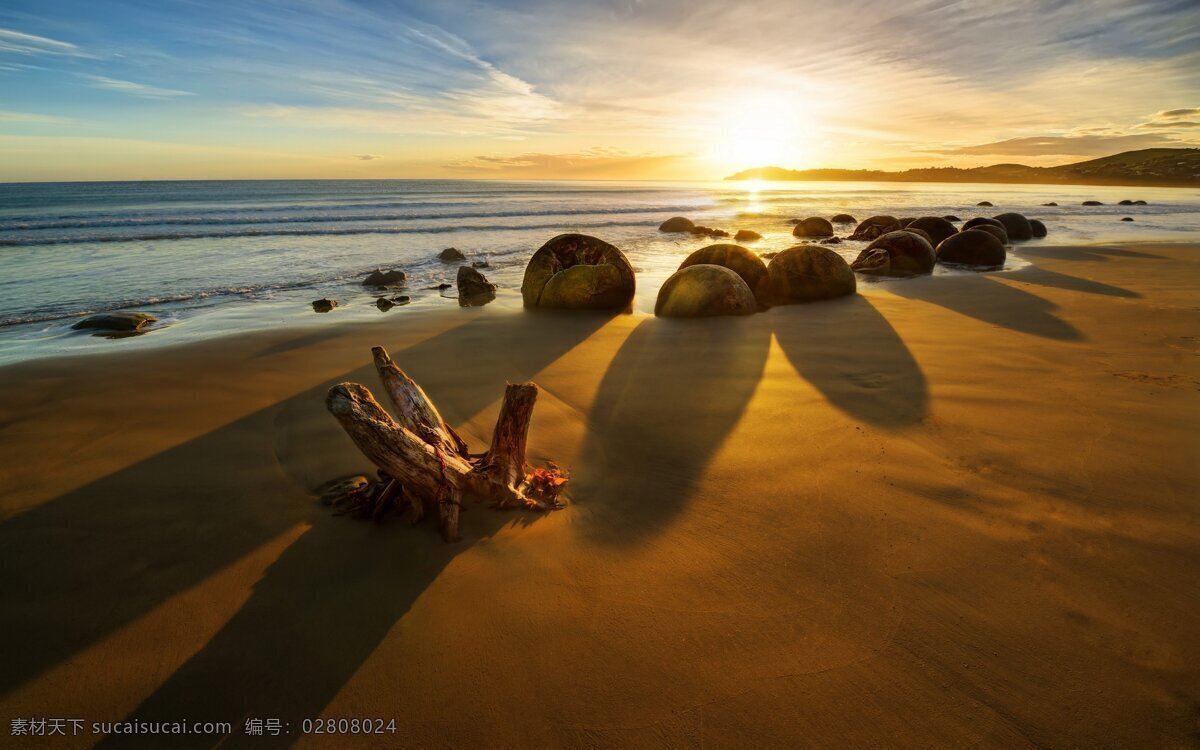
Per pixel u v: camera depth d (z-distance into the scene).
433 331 7.82
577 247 9.77
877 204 43.19
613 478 3.60
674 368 6.02
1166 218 29.05
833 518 3.12
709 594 2.54
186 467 3.73
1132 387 5.07
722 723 1.94
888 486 3.45
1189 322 7.54
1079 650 2.19
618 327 8.08
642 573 2.68
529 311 9.27
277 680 2.11
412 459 2.88
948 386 5.20
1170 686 2.02
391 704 2.01
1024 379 5.35
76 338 7.33
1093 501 3.21
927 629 2.31
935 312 8.50
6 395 5.13
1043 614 2.38
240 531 3.01
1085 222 26.83
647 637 2.30
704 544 2.90
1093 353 6.18
